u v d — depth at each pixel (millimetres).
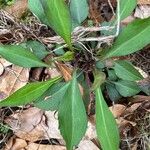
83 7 266
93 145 274
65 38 230
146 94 282
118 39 238
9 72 280
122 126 278
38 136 281
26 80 279
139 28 228
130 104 278
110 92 274
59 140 281
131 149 278
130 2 248
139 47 235
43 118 279
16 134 281
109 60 260
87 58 266
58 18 217
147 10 286
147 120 281
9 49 242
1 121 280
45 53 268
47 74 281
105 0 294
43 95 255
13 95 225
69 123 242
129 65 258
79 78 268
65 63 265
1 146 281
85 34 268
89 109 268
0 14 277
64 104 244
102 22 281
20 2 284
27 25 280
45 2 214
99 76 238
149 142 276
